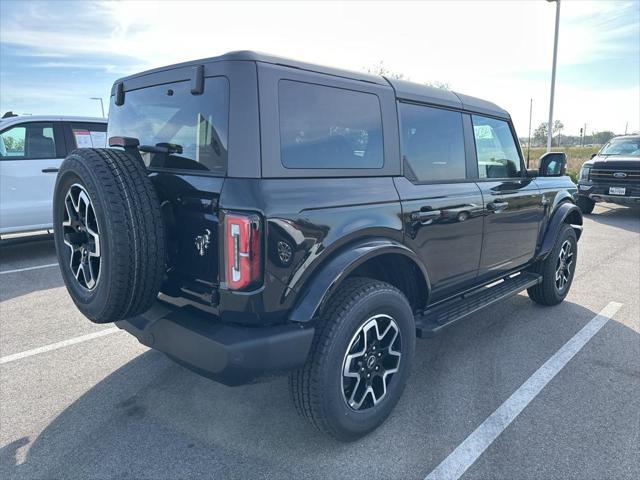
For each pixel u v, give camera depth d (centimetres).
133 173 233
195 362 230
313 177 243
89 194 227
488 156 384
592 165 1134
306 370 244
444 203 317
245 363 220
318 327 246
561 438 273
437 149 327
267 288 220
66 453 261
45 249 782
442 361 370
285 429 282
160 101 265
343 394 253
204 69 235
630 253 742
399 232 281
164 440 272
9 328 438
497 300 378
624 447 265
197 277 237
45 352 387
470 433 278
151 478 242
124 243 221
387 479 241
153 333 249
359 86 272
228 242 217
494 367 360
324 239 238
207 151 234
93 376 347
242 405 308
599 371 353
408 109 306
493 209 368
